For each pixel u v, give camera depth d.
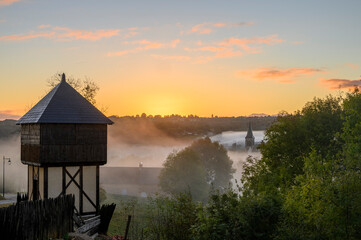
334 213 11.29
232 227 11.77
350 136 22.27
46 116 21.62
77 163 22.41
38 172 22.33
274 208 12.08
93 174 23.09
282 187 24.62
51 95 23.50
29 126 23.06
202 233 12.59
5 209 13.61
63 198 17.08
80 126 22.58
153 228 14.98
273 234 11.02
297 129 32.53
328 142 31.16
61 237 16.66
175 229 14.45
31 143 22.61
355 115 24.27
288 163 30.98
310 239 10.67
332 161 17.30
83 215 22.44
